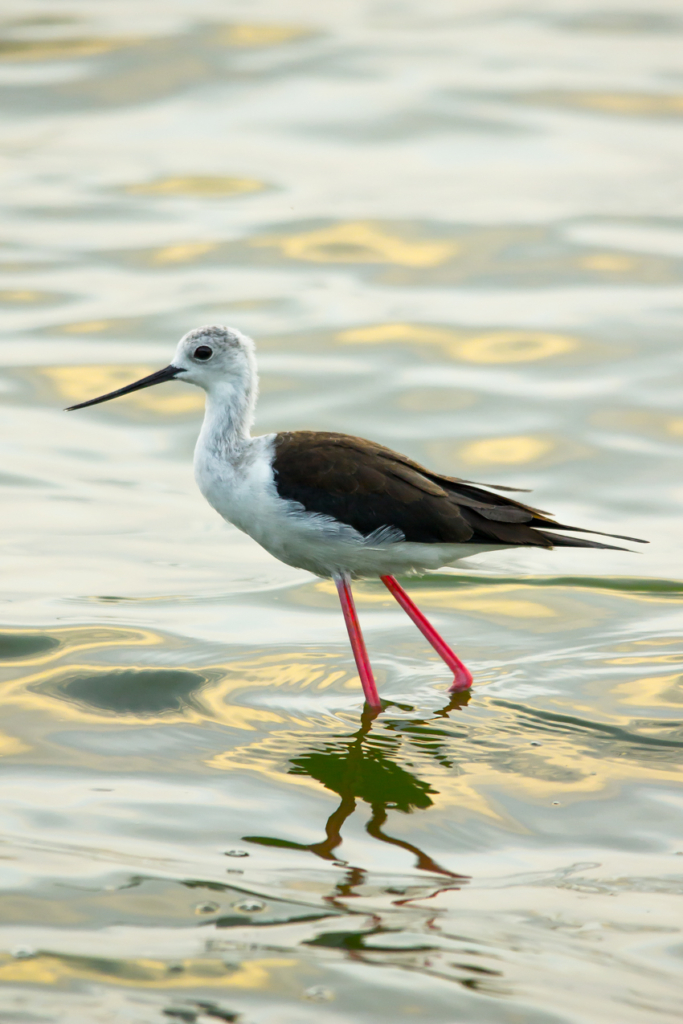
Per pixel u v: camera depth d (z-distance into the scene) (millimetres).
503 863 7941
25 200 22031
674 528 13773
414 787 8906
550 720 9891
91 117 25453
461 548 10328
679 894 7559
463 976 6707
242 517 10523
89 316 18594
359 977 6703
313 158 23656
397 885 7637
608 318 18469
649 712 9969
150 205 21969
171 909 7316
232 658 11000
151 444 16000
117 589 12430
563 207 21703
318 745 9523
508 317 18578
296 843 8148
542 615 12047
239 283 19516
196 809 8555
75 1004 6461
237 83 26688
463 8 31797
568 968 6805
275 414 16141
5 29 29625
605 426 15945
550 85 26375
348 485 10117
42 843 8039
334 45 28578
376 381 16969
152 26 29625
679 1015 6430
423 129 24641
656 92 26031
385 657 11125
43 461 15328
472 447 15469
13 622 11555
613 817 8492
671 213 21422
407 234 20922
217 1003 6484
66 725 9781
